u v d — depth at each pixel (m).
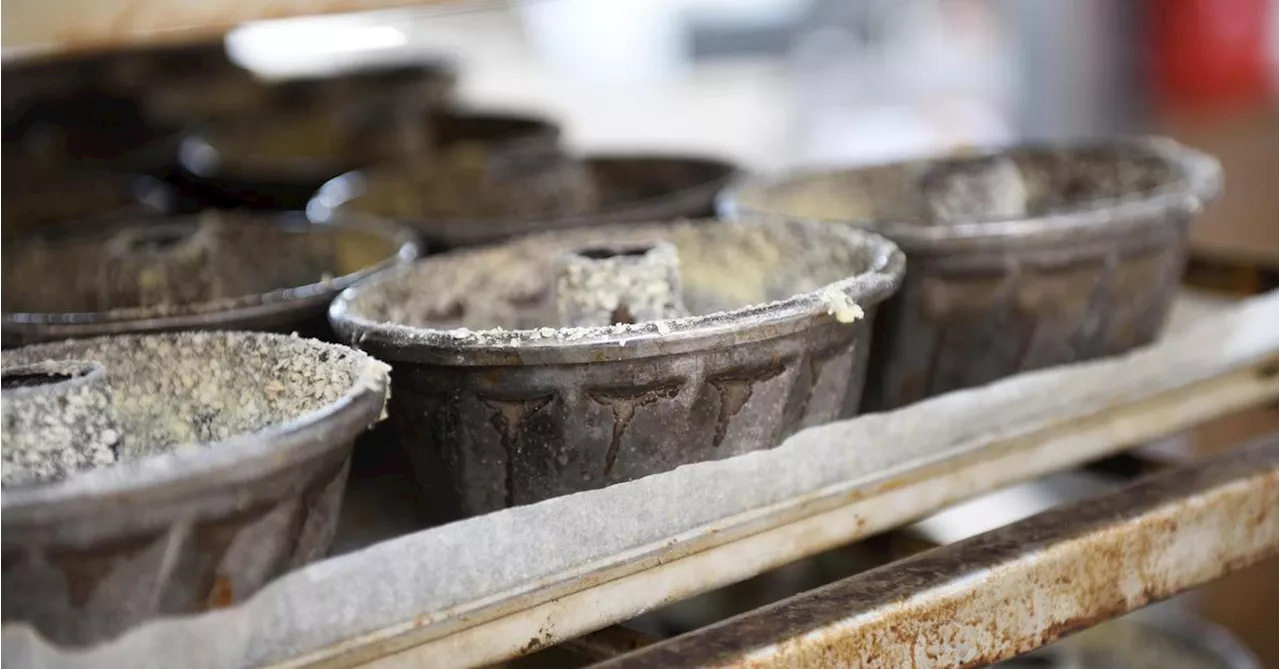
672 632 1.16
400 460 0.98
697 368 0.90
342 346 0.90
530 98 2.51
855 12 2.60
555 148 1.29
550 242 1.04
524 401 0.91
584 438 0.91
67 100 1.42
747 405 0.92
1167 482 0.98
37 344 0.94
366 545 0.95
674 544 0.90
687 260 1.04
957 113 2.36
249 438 0.83
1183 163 1.11
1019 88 2.12
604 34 2.70
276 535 0.85
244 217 1.13
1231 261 1.18
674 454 0.92
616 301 0.96
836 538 0.94
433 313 1.00
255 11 0.92
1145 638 1.21
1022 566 0.92
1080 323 1.04
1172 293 1.07
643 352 0.89
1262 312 1.06
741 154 2.29
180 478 0.82
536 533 0.88
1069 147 1.16
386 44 1.56
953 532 1.48
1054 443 1.00
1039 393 1.00
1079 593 0.94
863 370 0.97
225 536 0.84
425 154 1.35
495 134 1.43
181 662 0.84
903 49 2.57
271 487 0.84
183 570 0.84
